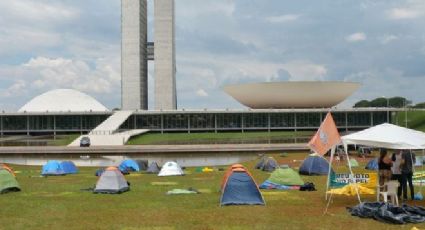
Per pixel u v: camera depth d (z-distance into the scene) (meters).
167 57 152.12
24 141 95.50
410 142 24.05
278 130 130.75
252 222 22.31
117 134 106.19
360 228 20.66
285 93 140.75
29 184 39.34
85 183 40.25
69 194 32.59
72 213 25.05
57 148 78.88
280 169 35.62
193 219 23.14
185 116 129.00
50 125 127.88
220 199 27.98
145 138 108.69
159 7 151.88
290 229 20.75
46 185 38.44
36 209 26.36
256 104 147.00
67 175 48.97
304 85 139.12
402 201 26.92
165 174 46.56
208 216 23.83
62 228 21.42
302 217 23.33
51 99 156.75
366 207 23.30
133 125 128.62
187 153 76.31
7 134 127.19
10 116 126.88
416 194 28.92
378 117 132.88
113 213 24.94
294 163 58.84
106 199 30.03
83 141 91.81
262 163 53.09
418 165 51.56
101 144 96.12
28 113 125.44
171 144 93.88
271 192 32.41
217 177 44.69
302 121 131.25
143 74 157.75
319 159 45.31
